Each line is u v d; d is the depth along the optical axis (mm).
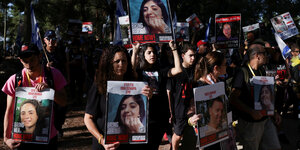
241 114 3264
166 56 4922
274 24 5922
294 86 6215
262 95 3238
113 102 2211
